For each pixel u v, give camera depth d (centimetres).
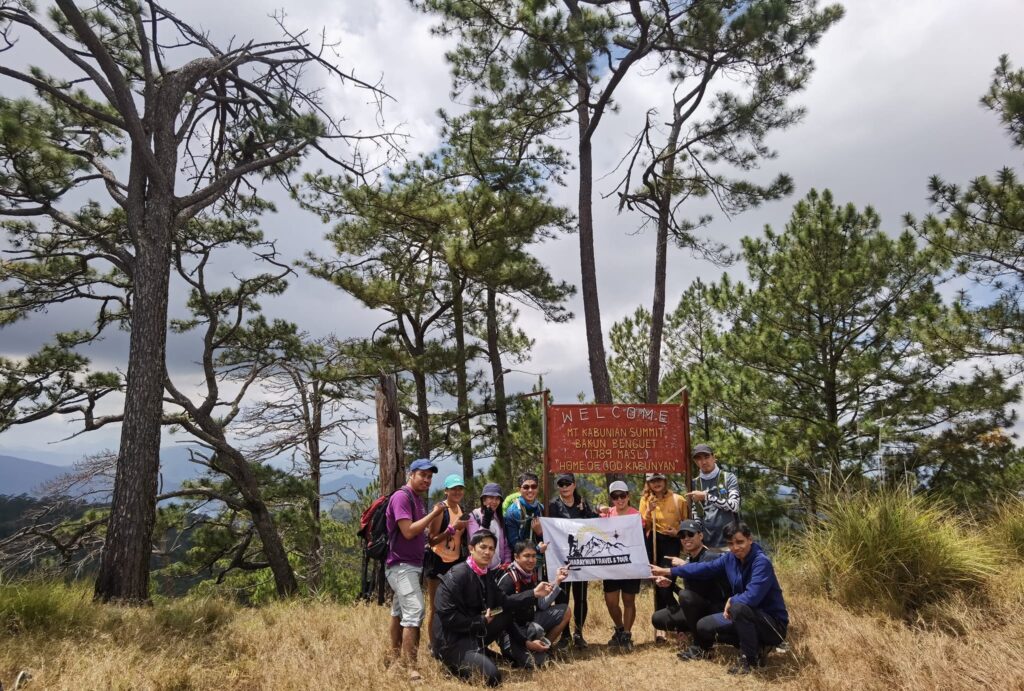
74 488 1848
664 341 2305
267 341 2200
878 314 1487
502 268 1573
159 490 1925
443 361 1834
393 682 555
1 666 543
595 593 928
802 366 1510
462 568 600
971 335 1217
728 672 562
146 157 1292
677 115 1689
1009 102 1084
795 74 1421
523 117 1730
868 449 1418
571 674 559
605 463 820
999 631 588
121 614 770
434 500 1291
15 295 1830
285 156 1556
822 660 561
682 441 821
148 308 1261
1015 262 1206
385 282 1767
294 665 600
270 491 2038
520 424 2014
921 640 578
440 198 1773
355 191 1777
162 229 1311
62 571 1253
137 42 1512
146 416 1214
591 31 1259
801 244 1502
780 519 1388
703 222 1673
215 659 640
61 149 1384
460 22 1381
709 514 695
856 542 732
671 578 653
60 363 1858
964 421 1408
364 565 981
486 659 568
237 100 1617
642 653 642
